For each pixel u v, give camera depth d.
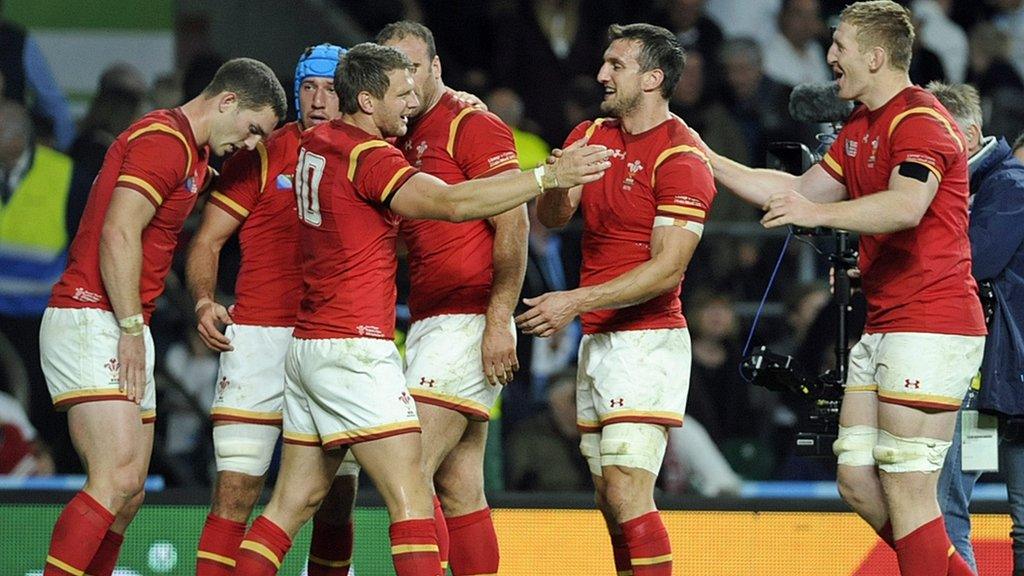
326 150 17.41
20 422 28.83
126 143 18.38
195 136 18.44
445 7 35.19
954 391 17.83
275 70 35.00
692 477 27.11
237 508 19.30
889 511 18.12
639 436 18.44
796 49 34.78
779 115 33.31
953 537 20.22
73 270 18.44
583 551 22.75
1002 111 34.91
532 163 30.66
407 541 17.30
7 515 23.20
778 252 29.64
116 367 18.30
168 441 28.52
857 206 17.06
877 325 18.20
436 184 16.86
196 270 19.44
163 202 18.39
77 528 17.98
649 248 18.53
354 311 17.41
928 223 17.80
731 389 28.38
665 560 18.41
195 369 28.88
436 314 18.94
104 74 31.88
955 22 36.00
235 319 19.55
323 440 17.66
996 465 20.11
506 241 18.45
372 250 17.44
